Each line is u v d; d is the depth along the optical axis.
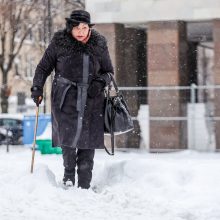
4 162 18.67
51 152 28.52
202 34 42.34
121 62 36.25
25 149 35.06
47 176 14.45
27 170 14.91
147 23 35.75
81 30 14.26
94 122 14.45
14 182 14.28
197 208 12.22
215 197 12.90
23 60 83.75
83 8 49.09
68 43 14.34
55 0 50.84
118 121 14.49
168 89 34.12
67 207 12.36
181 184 14.48
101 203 12.70
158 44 34.81
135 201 12.65
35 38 60.62
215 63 34.38
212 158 27.42
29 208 12.26
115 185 14.66
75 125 14.30
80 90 14.30
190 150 32.72
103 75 14.51
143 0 35.06
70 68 14.35
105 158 25.62
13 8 51.16
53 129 14.72
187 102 35.38
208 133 34.88
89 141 14.36
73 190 13.62
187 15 34.59
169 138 33.97
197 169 14.91
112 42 35.56
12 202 12.71
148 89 33.94
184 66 35.56
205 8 34.38
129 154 30.44
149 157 27.98
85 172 14.56
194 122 34.16
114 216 11.77
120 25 36.06
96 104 14.49
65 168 14.62
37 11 52.44
